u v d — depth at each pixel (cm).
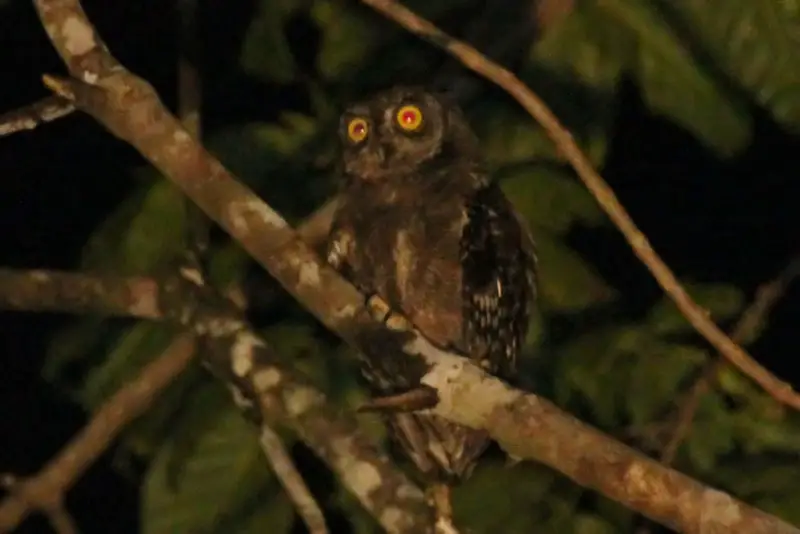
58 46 752
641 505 635
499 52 1017
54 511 819
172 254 889
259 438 829
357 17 1006
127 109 732
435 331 875
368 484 764
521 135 953
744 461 959
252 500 916
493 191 884
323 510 1081
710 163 1377
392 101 874
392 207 868
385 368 705
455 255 859
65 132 1266
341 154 902
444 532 888
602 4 897
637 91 1288
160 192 894
